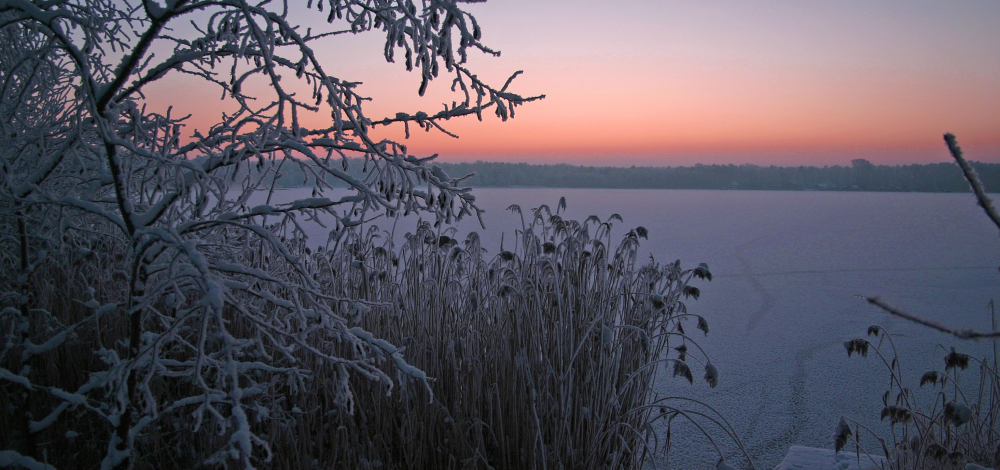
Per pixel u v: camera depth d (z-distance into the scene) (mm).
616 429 2596
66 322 2877
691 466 3494
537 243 2686
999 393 2883
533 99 2178
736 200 48969
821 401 4664
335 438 2361
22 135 2410
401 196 2146
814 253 14883
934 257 14273
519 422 2631
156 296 1676
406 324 3191
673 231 20453
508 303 2902
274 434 2342
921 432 2719
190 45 2350
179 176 1806
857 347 2844
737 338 6734
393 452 2719
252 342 1857
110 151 1777
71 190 2379
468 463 2400
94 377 1949
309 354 2865
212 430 2328
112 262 3047
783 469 3172
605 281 2980
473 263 3371
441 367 2926
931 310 8250
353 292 3281
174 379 2857
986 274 11375
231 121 2121
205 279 1536
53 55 2596
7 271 3174
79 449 2479
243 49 1784
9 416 2418
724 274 11586
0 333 2787
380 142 2199
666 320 2902
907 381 5133
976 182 1001
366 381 2832
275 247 1864
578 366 2748
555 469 2430
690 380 2455
